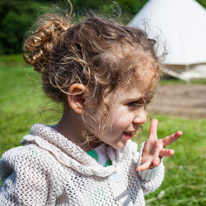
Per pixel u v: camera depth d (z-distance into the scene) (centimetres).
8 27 2111
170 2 723
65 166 124
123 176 138
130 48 123
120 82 119
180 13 727
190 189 244
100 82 119
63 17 143
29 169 119
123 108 121
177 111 589
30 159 120
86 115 122
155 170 139
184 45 742
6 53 2105
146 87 124
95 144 136
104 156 137
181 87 847
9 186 119
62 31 133
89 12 155
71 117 128
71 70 122
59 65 125
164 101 686
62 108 137
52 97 132
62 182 121
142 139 296
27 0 2264
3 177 129
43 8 161
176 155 312
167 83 912
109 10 163
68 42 125
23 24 2103
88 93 120
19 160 120
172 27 721
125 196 133
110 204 128
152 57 126
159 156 137
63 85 124
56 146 127
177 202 223
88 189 126
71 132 129
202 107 622
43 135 127
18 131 398
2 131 401
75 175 125
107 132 123
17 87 850
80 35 125
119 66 119
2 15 2167
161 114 545
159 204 221
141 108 126
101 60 120
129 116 122
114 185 131
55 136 126
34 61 133
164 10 717
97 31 125
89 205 125
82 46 123
